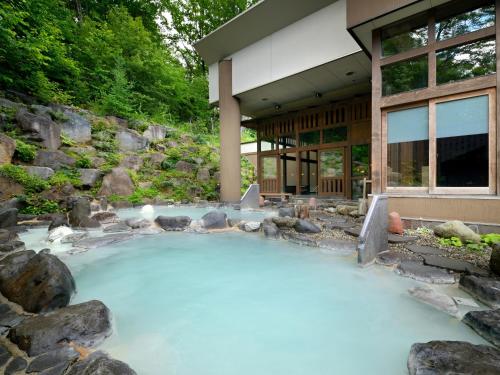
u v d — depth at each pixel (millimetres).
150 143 12438
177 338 1978
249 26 8258
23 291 2303
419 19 4582
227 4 19156
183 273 3395
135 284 3059
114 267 3615
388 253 3547
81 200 6293
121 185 9289
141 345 1879
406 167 4770
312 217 6266
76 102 11188
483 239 3736
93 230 5477
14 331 1735
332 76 7793
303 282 3025
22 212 6273
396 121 4871
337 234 4715
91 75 12539
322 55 7016
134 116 13055
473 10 4094
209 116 19875
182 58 22594
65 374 1443
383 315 2256
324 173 9820
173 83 16812
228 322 2217
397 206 4789
